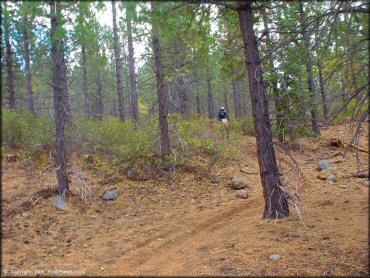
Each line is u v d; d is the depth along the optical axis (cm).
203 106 3722
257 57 714
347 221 696
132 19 508
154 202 943
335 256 560
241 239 657
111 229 742
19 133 943
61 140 866
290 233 659
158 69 1113
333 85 638
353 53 534
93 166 1088
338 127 1781
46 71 889
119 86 1753
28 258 582
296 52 709
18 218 729
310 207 818
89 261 582
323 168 1223
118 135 1201
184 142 1221
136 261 589
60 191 862
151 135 1238
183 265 568
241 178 1121
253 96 729
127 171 1091
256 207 897
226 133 1577
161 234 718
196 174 1155
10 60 743
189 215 845
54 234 695
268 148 736
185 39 643
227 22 776
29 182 899
